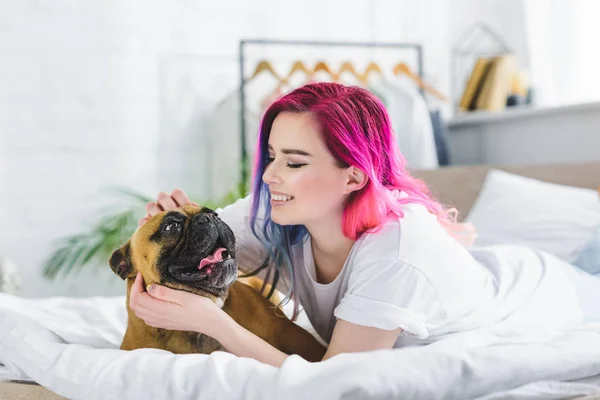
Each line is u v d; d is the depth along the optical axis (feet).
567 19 10.76
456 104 11.88
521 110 9.39
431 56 11.79
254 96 10.89
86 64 10.18
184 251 3.65
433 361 2.88
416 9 11.76
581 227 6.83
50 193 10.01
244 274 4.58
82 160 10.16
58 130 10.05
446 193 8.44
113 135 10.31
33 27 9.91
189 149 10.73
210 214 3.88
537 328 4.09
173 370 2.97
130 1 10.38
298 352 4.17
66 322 4.75
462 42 11.98
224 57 10.88
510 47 12.06
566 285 4.84
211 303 3.56
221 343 3.52
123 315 5.31
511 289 4.49
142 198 9.79
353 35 11.49
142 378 2.98
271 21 11.08
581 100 10.56
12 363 3.76
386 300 3.51
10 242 9.80
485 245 7.18
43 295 9.96
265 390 2.76
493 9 12.07
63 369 3.25
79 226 10.14
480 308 4.10
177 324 3.57
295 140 3.67
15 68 9.82
